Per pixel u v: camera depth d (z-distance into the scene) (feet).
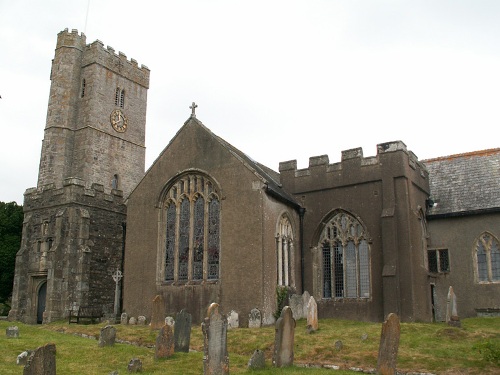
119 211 126.11
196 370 55.01
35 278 118.42
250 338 72.90
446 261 101.91
